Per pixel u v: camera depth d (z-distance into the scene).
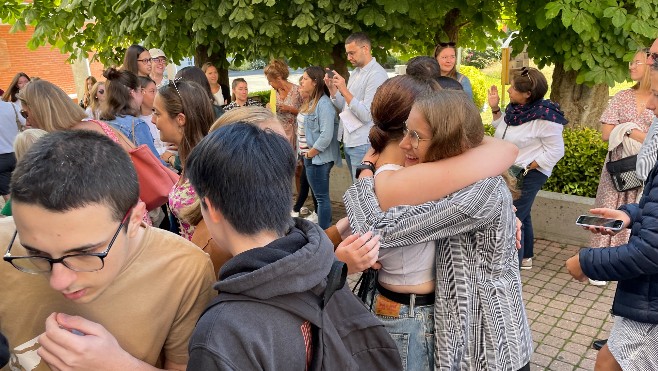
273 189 1.09
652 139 2.66
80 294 1.03
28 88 2.67
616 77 5.09
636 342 1.93
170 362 1.28
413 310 1.74
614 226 2.08
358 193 1.77
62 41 7.59
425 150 1.66
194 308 1.25
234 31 5.35
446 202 1.57
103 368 1.05
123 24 6.14
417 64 3.75
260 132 1.15
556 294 3.98
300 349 1.03
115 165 1.02
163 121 2.42
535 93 3.77
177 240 1.25
